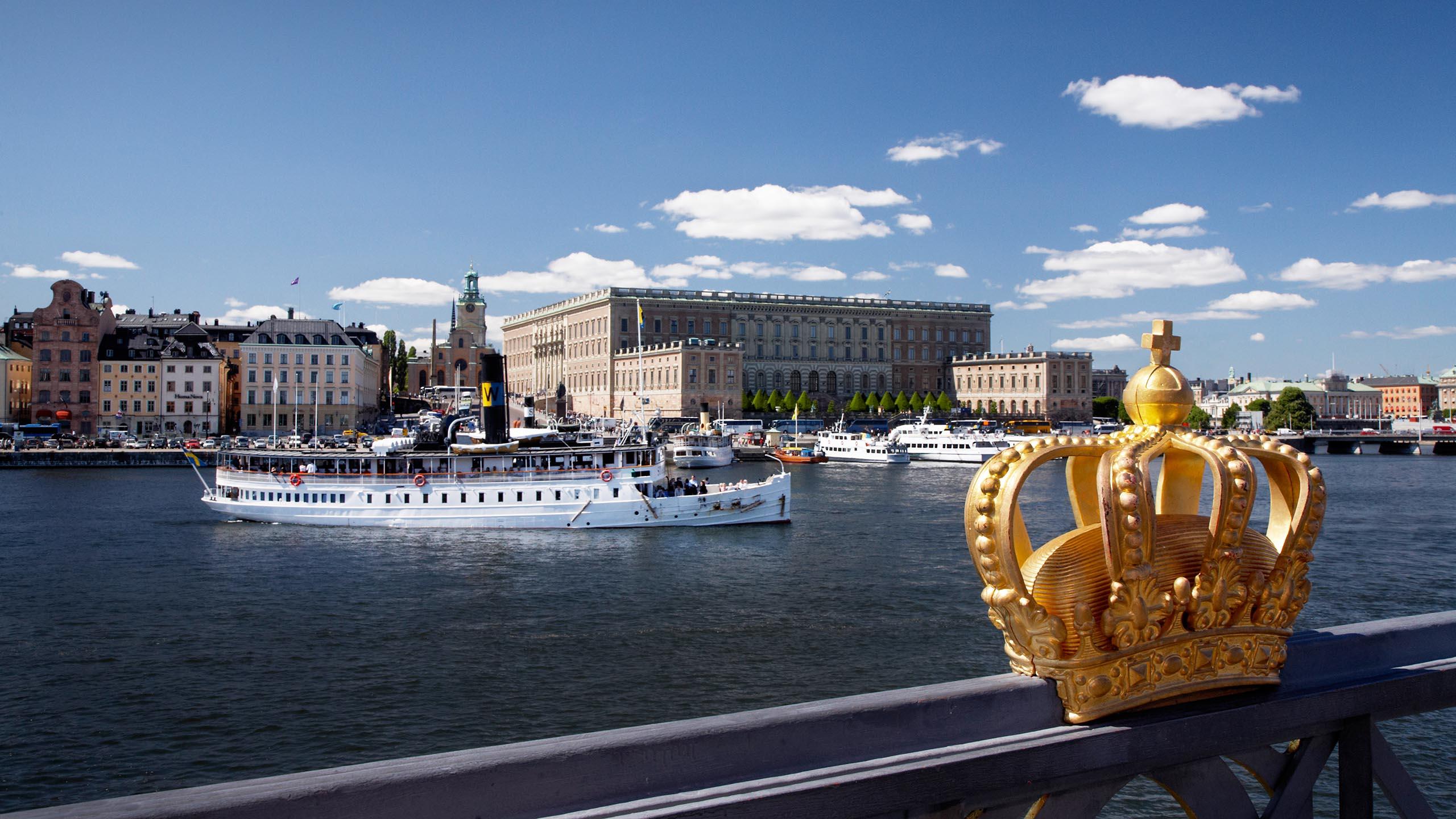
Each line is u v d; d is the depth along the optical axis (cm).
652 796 590
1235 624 737
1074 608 692
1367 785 791
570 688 3812
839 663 4119
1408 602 5262
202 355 19900
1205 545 723
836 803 609
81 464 15500
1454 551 6831
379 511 7906
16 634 4550
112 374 19475
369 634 4572
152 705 3619
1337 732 794
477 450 7844
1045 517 8494
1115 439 752
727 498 8000
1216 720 723
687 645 4381
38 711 3553
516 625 4734
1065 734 682
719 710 3588
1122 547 691
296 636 4519
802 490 11931
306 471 8081
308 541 7238
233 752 3216
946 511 9400
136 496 10744
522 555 6694
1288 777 782
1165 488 784
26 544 7119
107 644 4381
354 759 3167
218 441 18012
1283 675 777
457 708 3600
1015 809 684
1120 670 703
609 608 5088
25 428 17400
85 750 3228
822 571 6094
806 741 630
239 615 4919
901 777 625
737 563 6381
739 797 590
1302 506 749
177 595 5388
